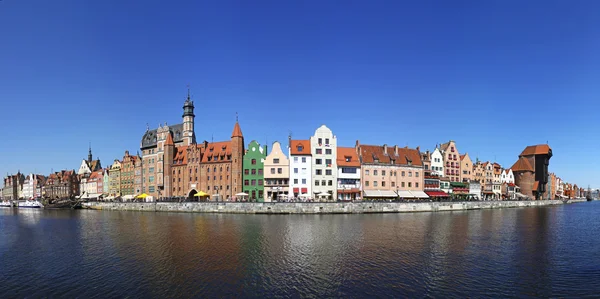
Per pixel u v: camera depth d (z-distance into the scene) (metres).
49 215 102.69
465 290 29.28
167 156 126.50
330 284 30.66
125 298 27.83
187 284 30.81
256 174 110.69
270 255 40.78
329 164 108.19
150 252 42.78
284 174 107.50
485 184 154.25
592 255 41.31
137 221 76.62
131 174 147.75
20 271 35.44
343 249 43.84
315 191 106.62
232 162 112.56
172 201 106.50
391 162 115.50
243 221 73.06
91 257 40.78
